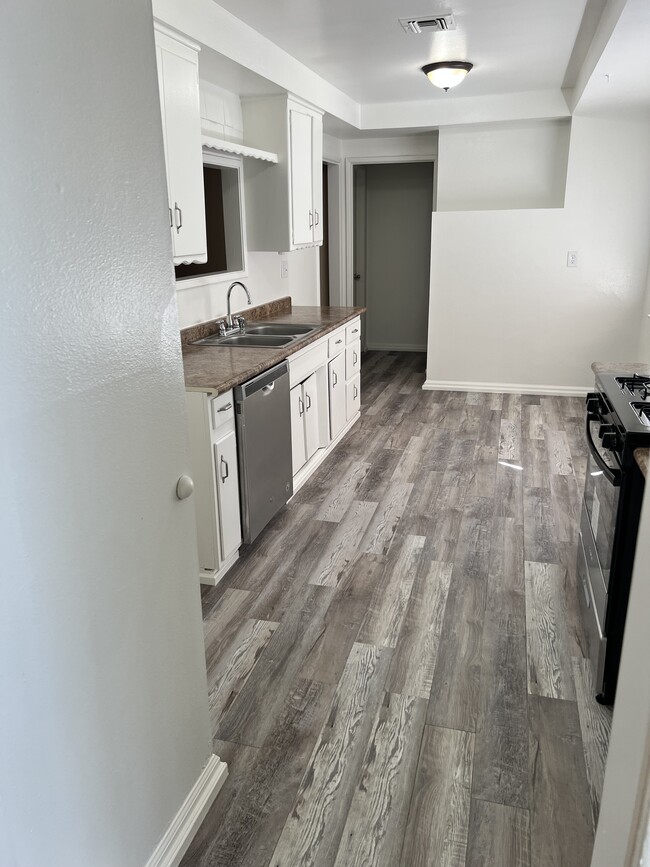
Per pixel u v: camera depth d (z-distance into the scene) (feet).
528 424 15.70
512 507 11.14
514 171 18.25
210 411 8.25
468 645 7.50
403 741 6.11
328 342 13.26
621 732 3.05
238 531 9.36
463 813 5.36
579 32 10.97
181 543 4.85
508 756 5.91
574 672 7.03
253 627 7.92
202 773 5.43
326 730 6.27
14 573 3.22
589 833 5.16
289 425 10.85
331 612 8.20
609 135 16.40
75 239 3.51
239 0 9.17
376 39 11.23
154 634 4.56
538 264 17.69
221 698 6.72
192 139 9.14
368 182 23.58
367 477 12.60
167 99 8.47
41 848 3.54
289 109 12.50
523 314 18.13
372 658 7.30
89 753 3.91
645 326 16.66
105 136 3.70
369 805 5.45
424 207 23.38
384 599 8.47
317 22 10.24
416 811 5.38
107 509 3.94
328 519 10.83
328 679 6.98
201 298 11.84
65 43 3.34
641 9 7.88
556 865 4.91
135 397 4.15
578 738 6.11
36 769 3.46
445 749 6.01
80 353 3.60
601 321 17.66
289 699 6.70
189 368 9.18
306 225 13.84
